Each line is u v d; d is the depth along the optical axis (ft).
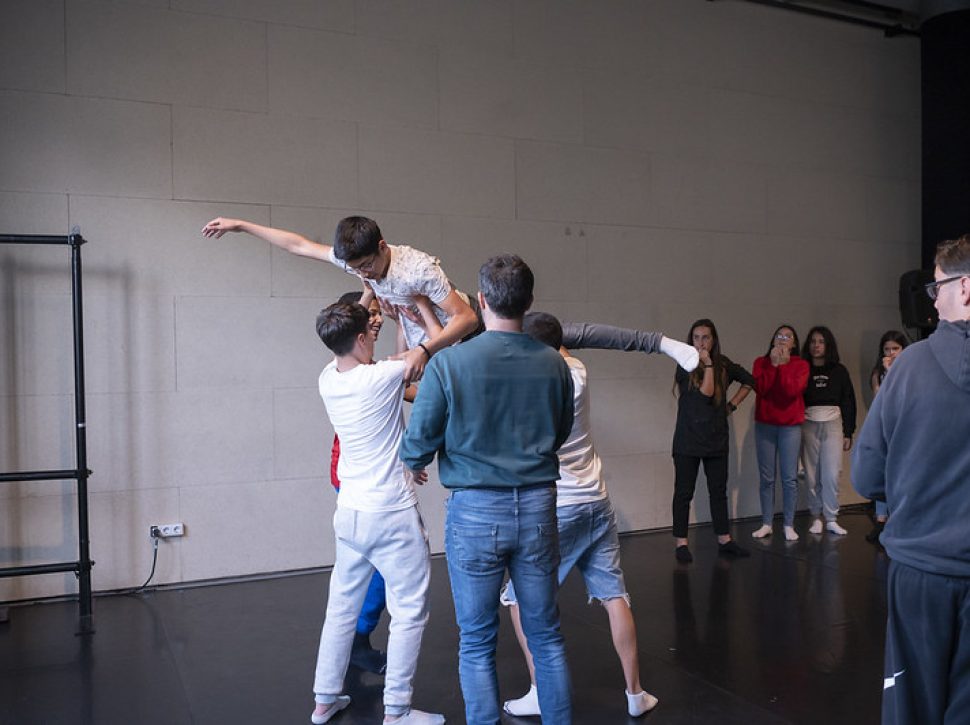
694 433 16.93
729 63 20.75
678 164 20.04
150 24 15.10
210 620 13.19
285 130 16.05
